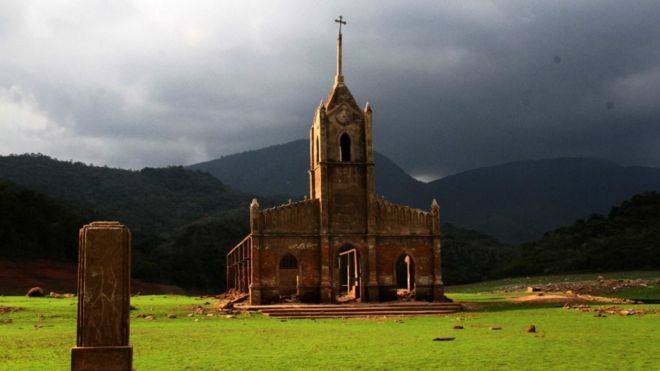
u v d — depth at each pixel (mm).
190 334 30109
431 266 57250
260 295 53969
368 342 25922
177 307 52219
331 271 55562
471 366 18688
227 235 160250
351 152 57781
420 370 18172
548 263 141875
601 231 153500
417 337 27859
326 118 57906
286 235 55625
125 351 12695
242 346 24844
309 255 55938
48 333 30531
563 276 123000
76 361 12508
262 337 28578
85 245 12953
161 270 135625
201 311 47531
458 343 24750
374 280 55750
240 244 65562
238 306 52219
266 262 54906
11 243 118125
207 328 33906
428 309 49531
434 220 57719
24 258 116938
